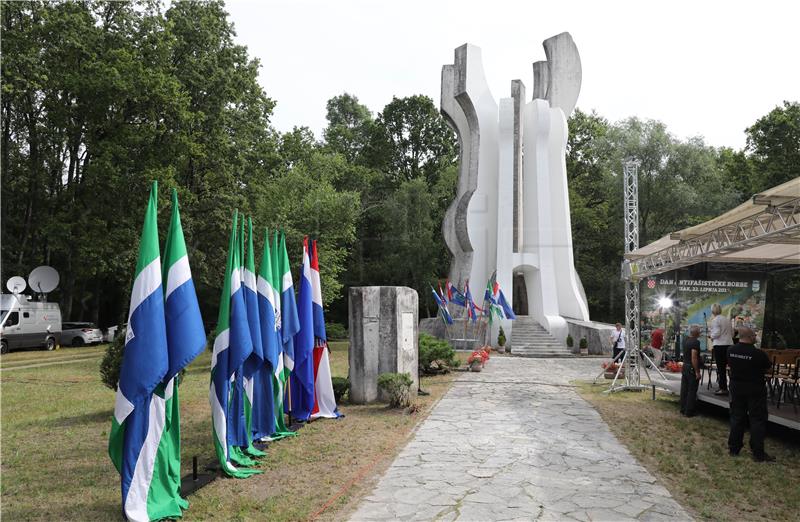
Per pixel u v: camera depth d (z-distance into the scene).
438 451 8.52
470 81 31.70
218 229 27.44
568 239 30.97
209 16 28.52
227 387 7.49
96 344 34.16
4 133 28.80
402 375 12.18
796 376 10.56
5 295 27.34
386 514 5.89
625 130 42.50
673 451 8.76
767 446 9.20
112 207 27.30
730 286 19.86
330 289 32.88
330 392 11.27
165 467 6.11
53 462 8.06
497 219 30.83
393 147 50.31
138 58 26.39
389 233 45.84
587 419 11.15
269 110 31.61
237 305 7.71
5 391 14.74
